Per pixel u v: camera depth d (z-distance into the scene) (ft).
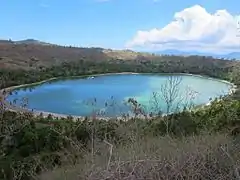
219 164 11.49
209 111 32.86
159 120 27.94
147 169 10.78
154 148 14.06
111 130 20.56
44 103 219.00
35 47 473.26
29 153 34.91
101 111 28.86
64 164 19.56
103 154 13.41
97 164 11.97
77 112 181.37
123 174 10.66
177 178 10.90
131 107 31.58
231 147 13.34
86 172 11.66
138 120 25.41
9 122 33.22
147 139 17.89
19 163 22.72
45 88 296.92
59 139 26.58
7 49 431.84
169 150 12.75
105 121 23.99
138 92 254.06
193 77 356.38
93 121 20.77
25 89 283.18
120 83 331.16
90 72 393.70
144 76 396.98
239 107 29.55
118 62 450.71
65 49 495.41
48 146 33.14
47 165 21.77
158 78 369.91
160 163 11.13
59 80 358.84
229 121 26.63
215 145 13.08
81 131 21.85
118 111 31.73
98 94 254.68
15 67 339.57
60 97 248.93
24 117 40.01
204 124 27.40
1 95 32.04
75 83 338.75
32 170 20.35
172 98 34.01
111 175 10.41
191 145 13.35
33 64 377.30
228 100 34.96
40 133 39.50
